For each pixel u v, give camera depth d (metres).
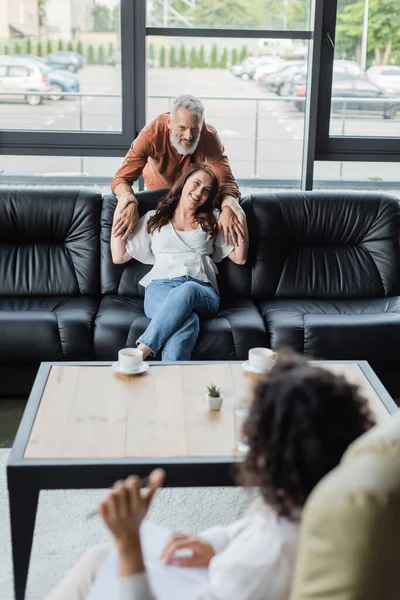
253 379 2.69
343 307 3.78
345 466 0.92
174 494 2.76
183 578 1.52
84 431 2.28
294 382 1.21
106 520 1.31
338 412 1.18
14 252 3.87
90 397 2.52
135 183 4.47
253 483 1.27
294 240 3.97
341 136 4.49
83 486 2.10
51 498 2.71
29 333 3.34
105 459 2.11
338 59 4.35
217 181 3.72
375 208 4.00
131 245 3.76
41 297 3.83
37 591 2.22
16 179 4.51
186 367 2.78
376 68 4.38
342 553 0.86
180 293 3.36
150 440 2.23
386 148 4.50
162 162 3.94
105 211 3.91
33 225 3.88
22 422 2.33
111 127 4.41
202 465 2.10
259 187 4.70
